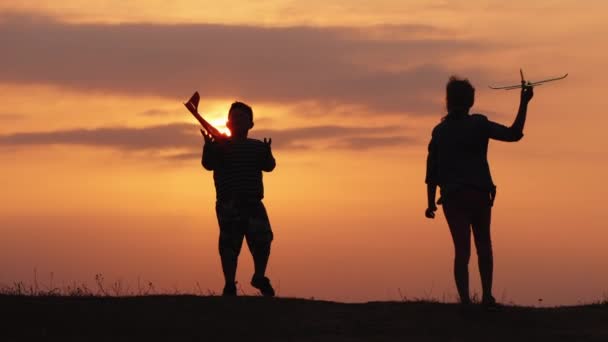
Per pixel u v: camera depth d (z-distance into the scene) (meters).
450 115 17.73
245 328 16.44
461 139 17.41
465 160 17.41
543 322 17.28
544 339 16.33
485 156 17.59
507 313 17.62
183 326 16.42
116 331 16.19
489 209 17.52
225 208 19.11
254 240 19.16
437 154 17.73
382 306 17.89
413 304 18.03
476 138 17.38
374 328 16.61
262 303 17.66
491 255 17.58
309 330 16.45
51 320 16.58
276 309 17.36
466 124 17.45
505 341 16.20
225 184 19.16
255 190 19.20
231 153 19.14
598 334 16.67
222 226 19.20
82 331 16.14
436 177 17.88
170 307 17.31
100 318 16.70
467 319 17.19
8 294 18.14
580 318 17.66
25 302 17.39
